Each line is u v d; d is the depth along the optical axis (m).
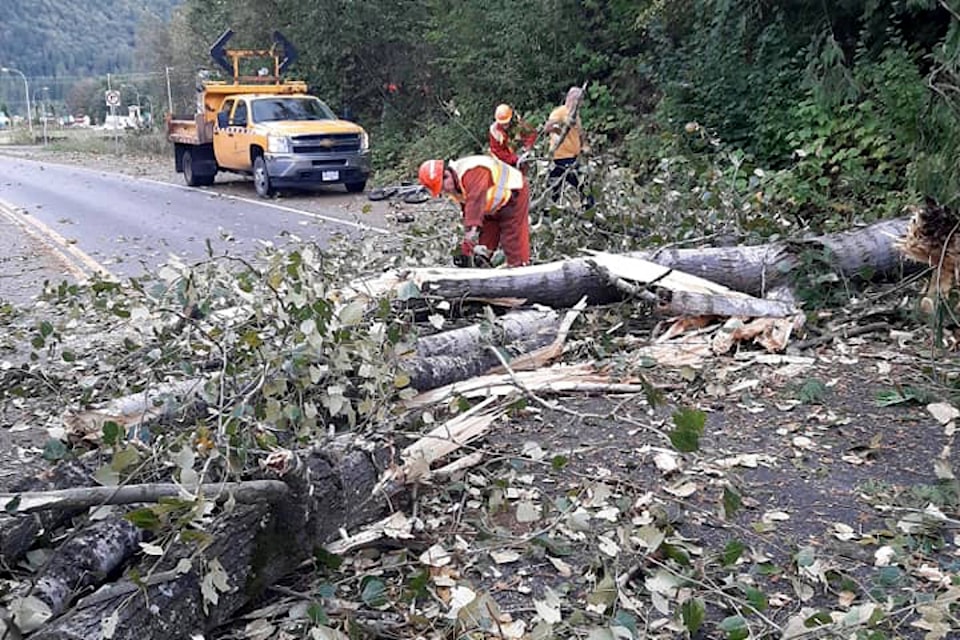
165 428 4.32
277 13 23.64
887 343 5.98
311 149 17.00
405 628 3.22
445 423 4.61
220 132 18.89
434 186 6.64
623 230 7.97
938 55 8.41
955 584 3.26
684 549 3.54
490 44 17.77
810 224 8.60
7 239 12.45
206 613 3.01
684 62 13.53
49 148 42.09
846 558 3.56
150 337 5.48
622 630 2.92
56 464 3.80
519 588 3.44
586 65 16.02
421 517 3.97
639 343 5.98
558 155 9.45
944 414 4.69
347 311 4.26
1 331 7.14
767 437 4.70
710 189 8.13
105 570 3.16
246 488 3.12
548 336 5.86
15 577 3.30
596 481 4.24
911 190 8.35
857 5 11.34
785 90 11.59
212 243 11.57
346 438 3.99
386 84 23.19
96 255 10.91
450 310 6.03
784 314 6.11
